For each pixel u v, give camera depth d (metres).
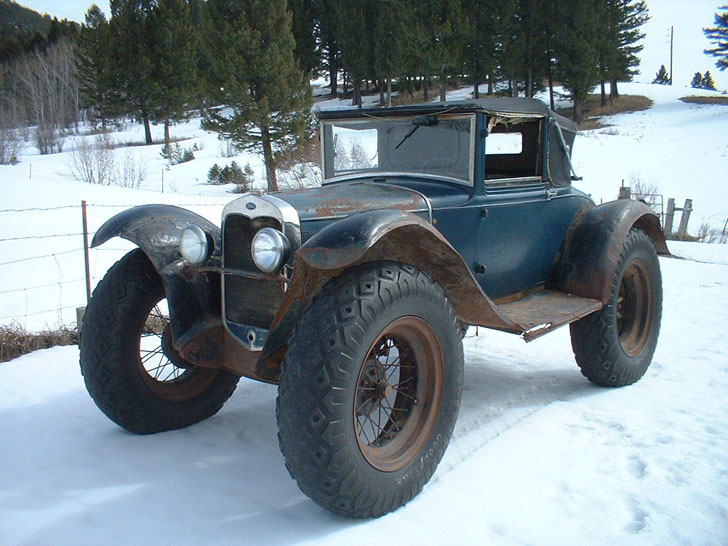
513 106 3.71
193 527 2.58
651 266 4.40
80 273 8.45
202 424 3.74
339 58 48.91
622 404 3.91
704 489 2.76
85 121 57.88
